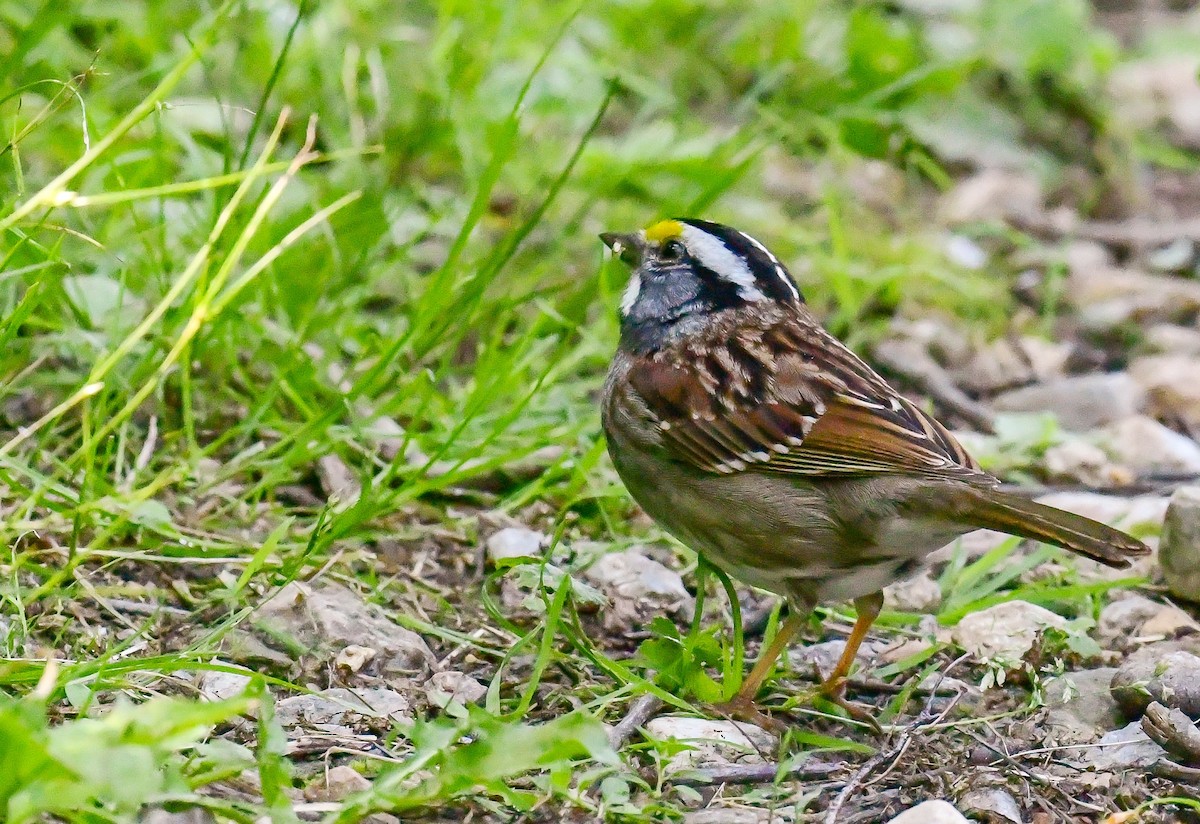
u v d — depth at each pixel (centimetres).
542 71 1495
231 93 1357
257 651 841
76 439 1011
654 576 955
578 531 1027
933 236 1500
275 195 808
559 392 1148
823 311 1364
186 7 1430
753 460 843
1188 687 810
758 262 931
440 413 1088
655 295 928
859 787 756
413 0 1611
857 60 1631
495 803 715
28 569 880
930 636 908
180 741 623
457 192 1399
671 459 865
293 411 1088
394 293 1252
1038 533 774
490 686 809
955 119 1700
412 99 1422
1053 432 1177
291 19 1439
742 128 1450
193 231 1139
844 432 831
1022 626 898
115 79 1336
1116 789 758
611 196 1421
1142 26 2108
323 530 958
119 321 1046
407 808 691
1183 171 1730
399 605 918
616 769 730
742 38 1662
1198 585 950
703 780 753
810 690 854
